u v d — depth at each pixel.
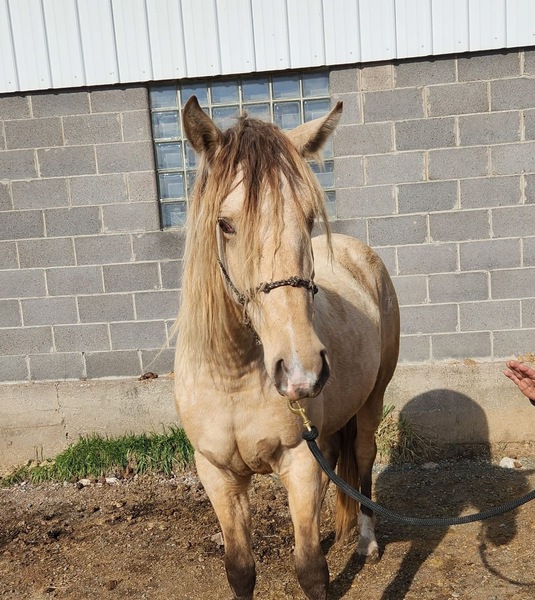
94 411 4.42
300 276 1.67
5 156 4.36
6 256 4.44
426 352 4.38
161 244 4.39
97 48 4.24
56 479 4.18
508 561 2.96
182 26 4.20
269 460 2.21
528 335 4.31
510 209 4.21
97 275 4.44
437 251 4.29
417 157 4.22
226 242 1.80
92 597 2.87
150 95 4.33
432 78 4.15
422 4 4.07
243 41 4.19
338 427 2.75
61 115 4.31
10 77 4.28
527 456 4.15
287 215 1.67
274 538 3.29
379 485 3.89
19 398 4.43
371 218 4.30
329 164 4.35
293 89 4.29
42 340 4.50
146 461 4.17
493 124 4.15
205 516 3.59
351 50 4.14
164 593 2.88
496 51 4.10
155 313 4.45
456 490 3.77
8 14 4.22
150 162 4.33
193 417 2.20
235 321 1.96
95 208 4.39
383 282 3.37
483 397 4.25
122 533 3.45
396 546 3.16
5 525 3.62
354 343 2.73
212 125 1.83
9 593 2.93
